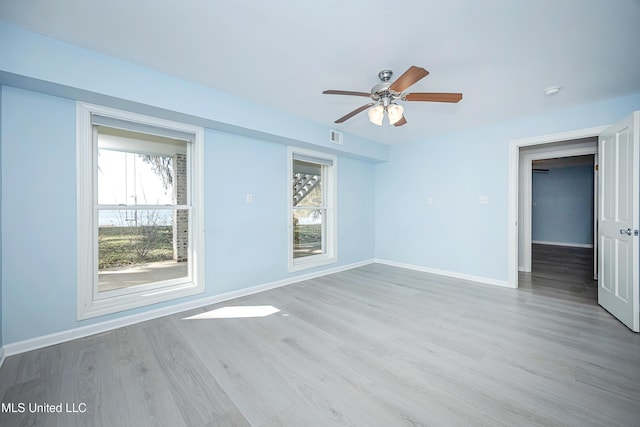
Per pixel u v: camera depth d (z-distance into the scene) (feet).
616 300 8.46
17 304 6.61
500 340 7.18
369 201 17.12
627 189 7.97
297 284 12.59
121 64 7.16
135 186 10.30
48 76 6.18
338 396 5.12
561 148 13.73
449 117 11.41
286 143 12.12
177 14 5.40
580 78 7.93
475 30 5.80
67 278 7.26
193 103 8.43
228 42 6.35
